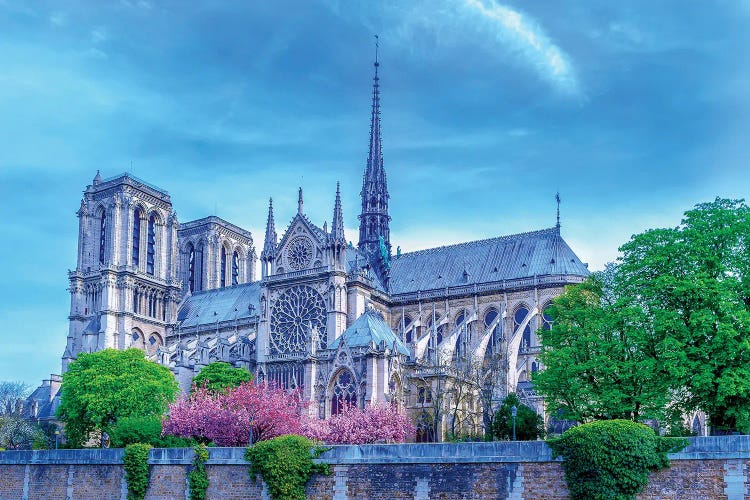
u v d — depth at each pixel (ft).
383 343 377.30
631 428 198.08
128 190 615.98
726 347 236.22
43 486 289.53
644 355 261.24
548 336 292.40
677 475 193.88
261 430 322.75
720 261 254.27
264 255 513.86
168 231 647.97
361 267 520.01
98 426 406.21
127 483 269.85
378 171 578.66
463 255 537.65
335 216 490.08
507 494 210.59
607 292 304.71
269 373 448.65
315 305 485.15
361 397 371.76
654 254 262.26
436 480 220.02
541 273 487.61
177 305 634.43
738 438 190.19
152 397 415.23
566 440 204.03
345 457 232.94
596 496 196.13
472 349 442.09
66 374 430.20
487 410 360.28
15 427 499.92
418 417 378.32
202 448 255.70
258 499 241.96
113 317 589.32
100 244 624.59
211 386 449.06
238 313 597.11
